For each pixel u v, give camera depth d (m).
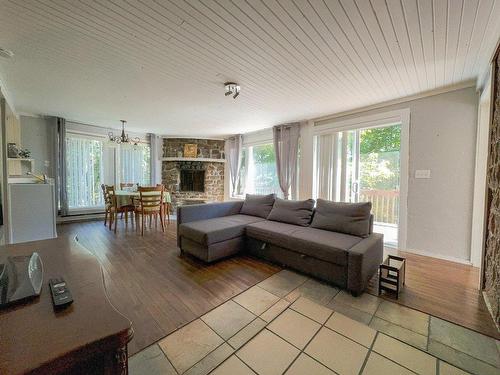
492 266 1.91
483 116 2.59
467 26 1.68
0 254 1.06
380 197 4.58
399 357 1.37
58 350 0.50
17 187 3.12
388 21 1.65
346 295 2.08
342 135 4.03
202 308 1.85
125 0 1.47
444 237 2.95
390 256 2.39
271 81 2.69
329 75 2.53
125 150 5.77
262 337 1.53
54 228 3.42
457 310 1.84
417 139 3.11
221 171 6.53
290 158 4.67
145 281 2.31
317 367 1.30
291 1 1.47
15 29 1.76
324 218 2.87
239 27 1.73
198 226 2.94
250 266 2.73
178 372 1.25
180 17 1.62
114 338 0.56
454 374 1.25
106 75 2.56
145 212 4.25
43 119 4.60
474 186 2.73
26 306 0.66
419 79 2.63
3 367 0.46
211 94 3.14
